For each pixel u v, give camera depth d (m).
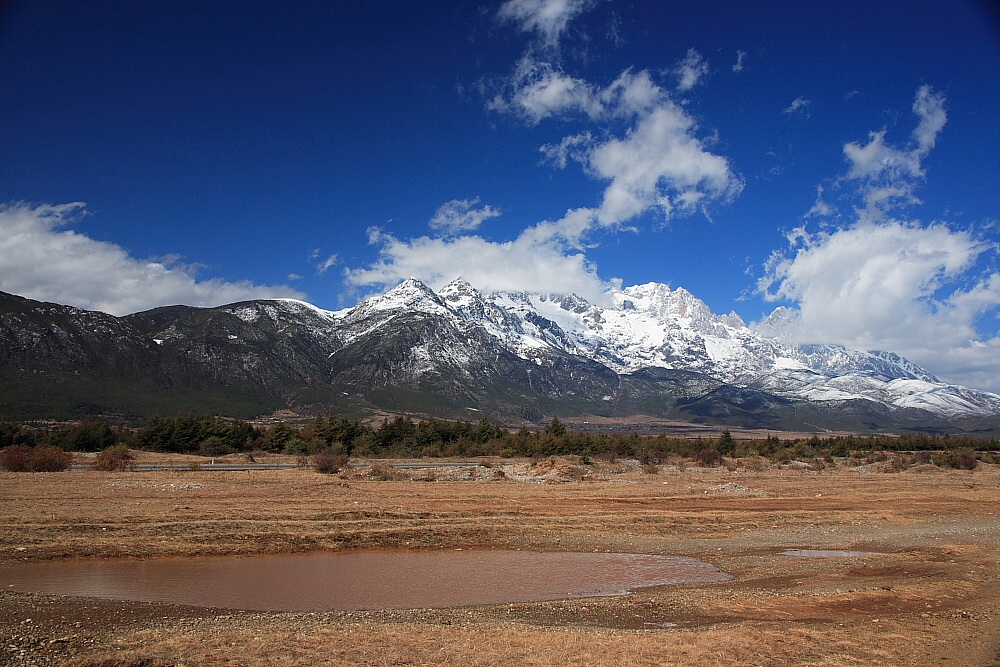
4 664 20.53
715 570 38.69
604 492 74.56
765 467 120.25
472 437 153.25
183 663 21.00
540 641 24.00
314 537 43.44
